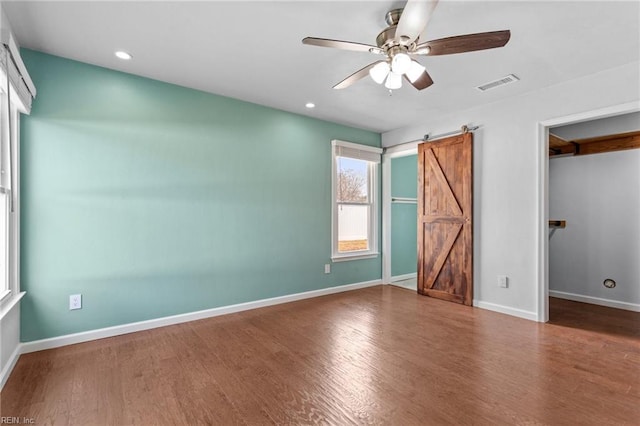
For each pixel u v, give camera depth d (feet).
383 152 17.02
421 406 6.17
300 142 13.92
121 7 6.62
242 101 12.22
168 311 10.60
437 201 14.08
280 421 5.75
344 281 15.55
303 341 9.32
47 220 8.61
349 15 6.90
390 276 17.35
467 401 6.32
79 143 9.05
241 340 9.37
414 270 19.06
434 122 14.47
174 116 10.68
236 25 7.29
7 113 7.36
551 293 14.88
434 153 14.23
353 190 16.19
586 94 9.87
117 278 9.66
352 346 8.96
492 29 7.36
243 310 12.25
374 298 14.15
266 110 12.87
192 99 11.06
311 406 6.18
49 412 5.97
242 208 12.25
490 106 12.28
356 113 13.66
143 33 7.62
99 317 9.39
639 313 12.09
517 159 11.51
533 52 8.43
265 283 12.90
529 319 11.18
